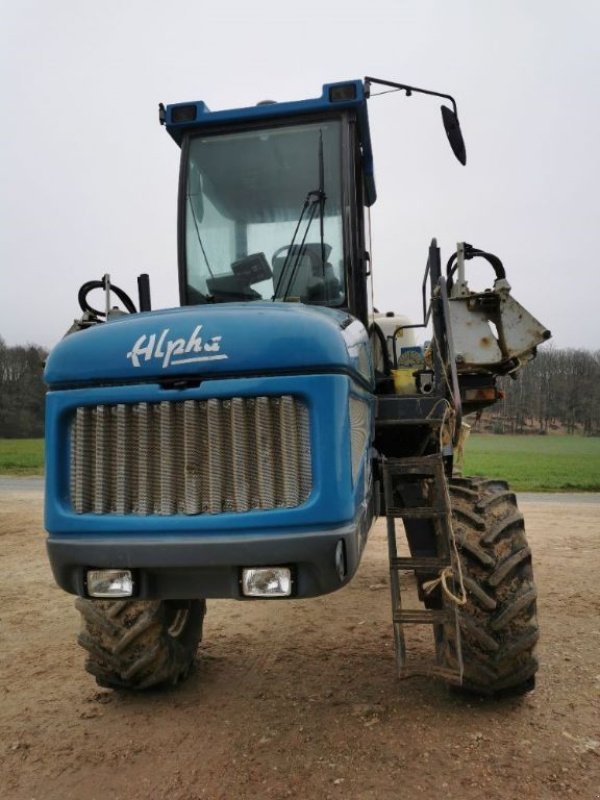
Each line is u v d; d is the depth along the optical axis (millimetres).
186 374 2768
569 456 33781
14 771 3123
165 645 3844
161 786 2951
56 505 2900
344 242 3996
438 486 3258
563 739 3211
